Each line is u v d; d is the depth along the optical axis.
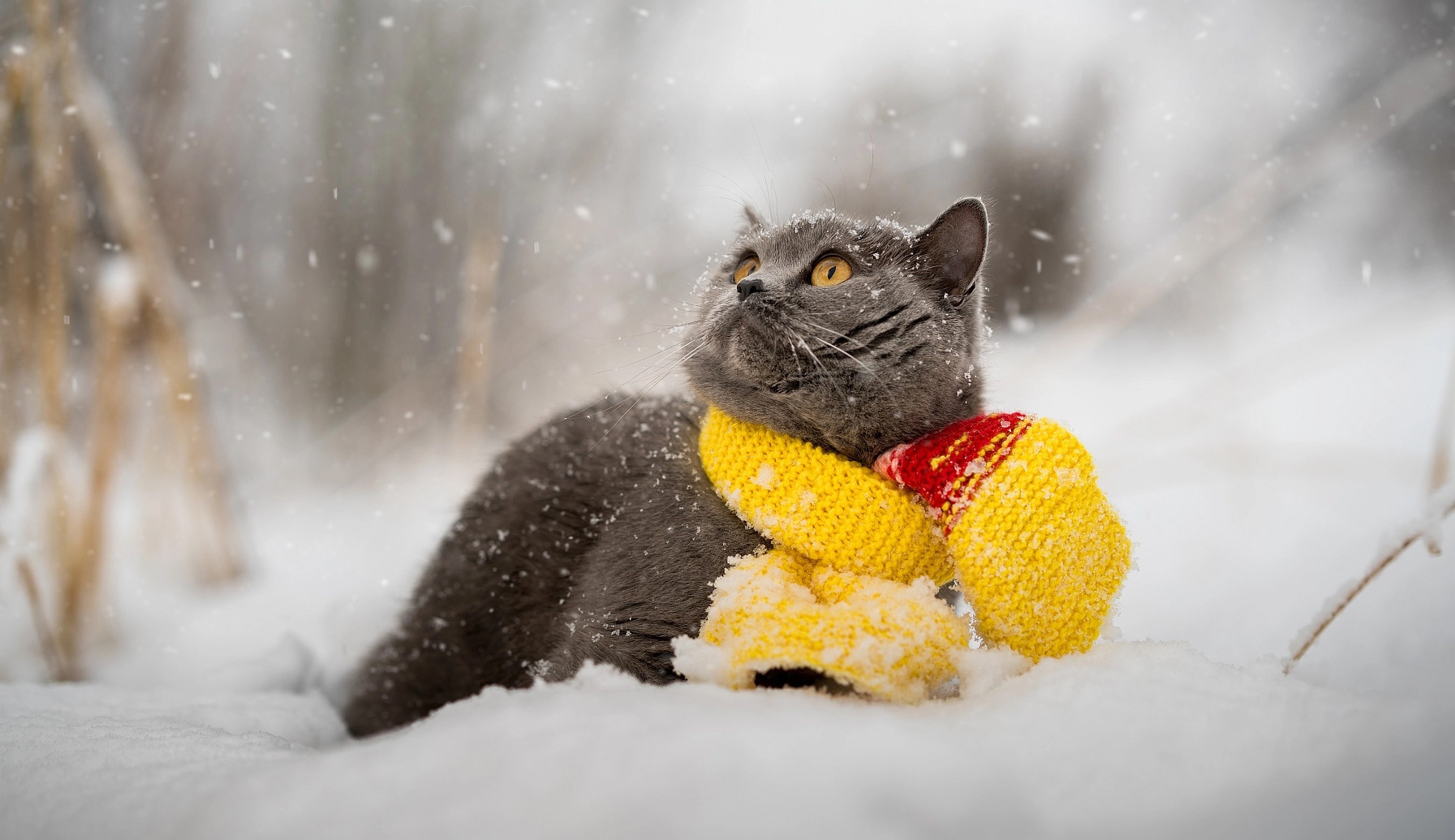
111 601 1.17
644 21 2.02
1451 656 0.84
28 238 1.18
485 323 1.47
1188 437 1.40
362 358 1.82
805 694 0.78
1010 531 0.81
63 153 1.18
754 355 0.88
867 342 0.88
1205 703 0.74
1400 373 1.59
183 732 0.81
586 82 1.96
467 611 0.99
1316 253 2.35
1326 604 0.83
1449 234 2.32
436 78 1.81
